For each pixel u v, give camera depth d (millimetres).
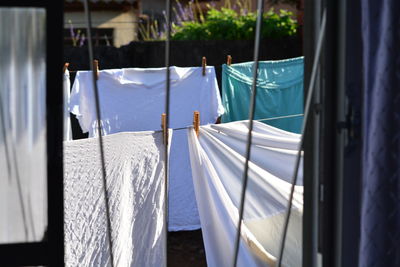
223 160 4262
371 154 1934
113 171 3791
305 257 2271
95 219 3723
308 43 2260
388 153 1928
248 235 3998
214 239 4176
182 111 5566
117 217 3812
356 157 2025
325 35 2059
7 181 1903
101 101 5383
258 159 4312
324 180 2094
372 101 1936
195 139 4270
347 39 2014
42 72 1889
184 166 5777
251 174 4086
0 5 1839
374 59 1935
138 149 3924
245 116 5828
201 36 7902
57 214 1911
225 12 8234
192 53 7160
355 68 2020
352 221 2039
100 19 10570
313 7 2248
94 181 3717
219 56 7164
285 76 5824
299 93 5852
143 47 7168
